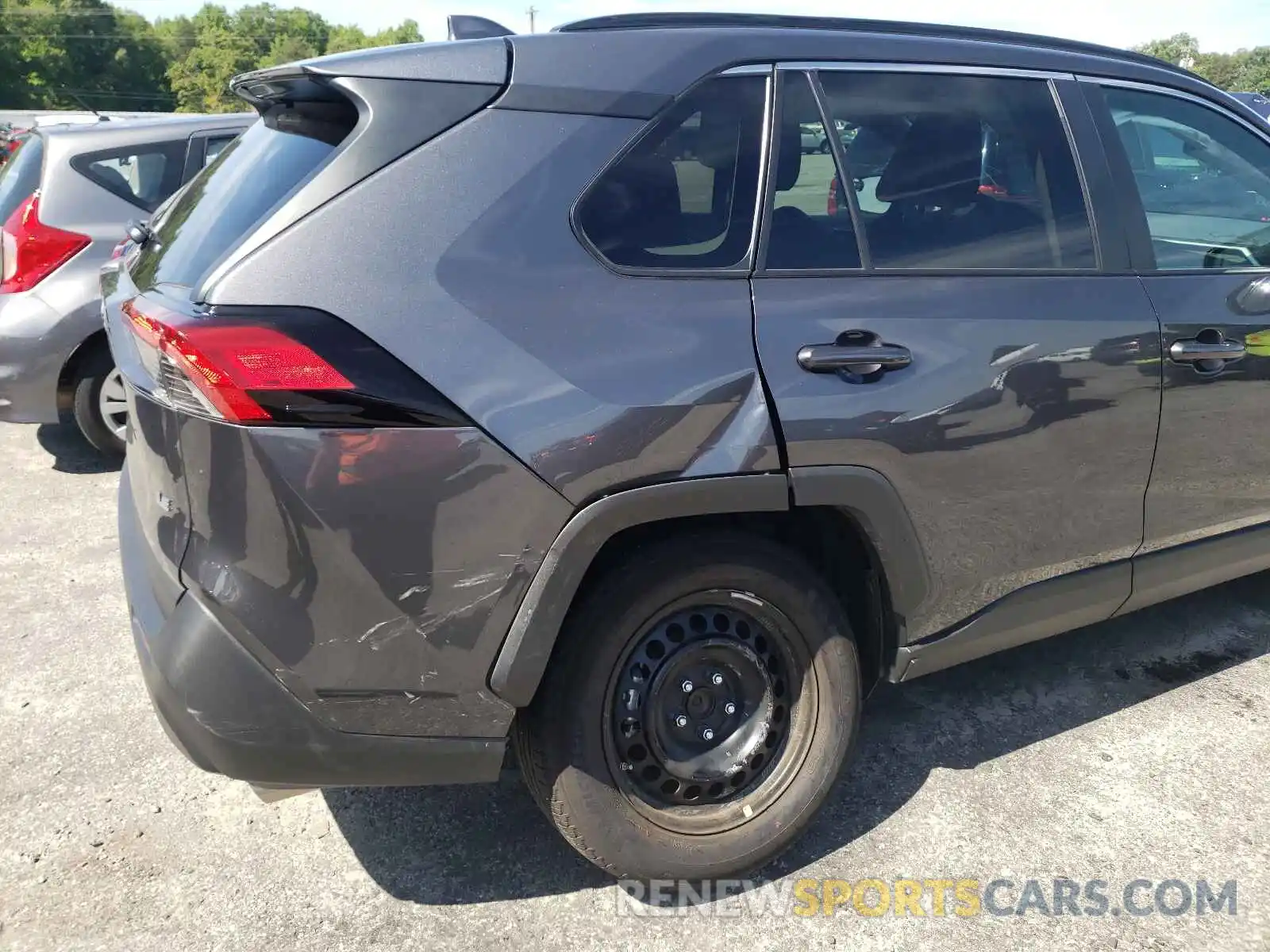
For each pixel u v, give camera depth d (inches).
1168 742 117.2
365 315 73.5
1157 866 97.9
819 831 102.9
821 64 93.4
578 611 84.1
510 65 82.0
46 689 126.1
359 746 79.4
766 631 93.0
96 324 190.4
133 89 4303.6
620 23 91.6
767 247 87.7
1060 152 104.8
